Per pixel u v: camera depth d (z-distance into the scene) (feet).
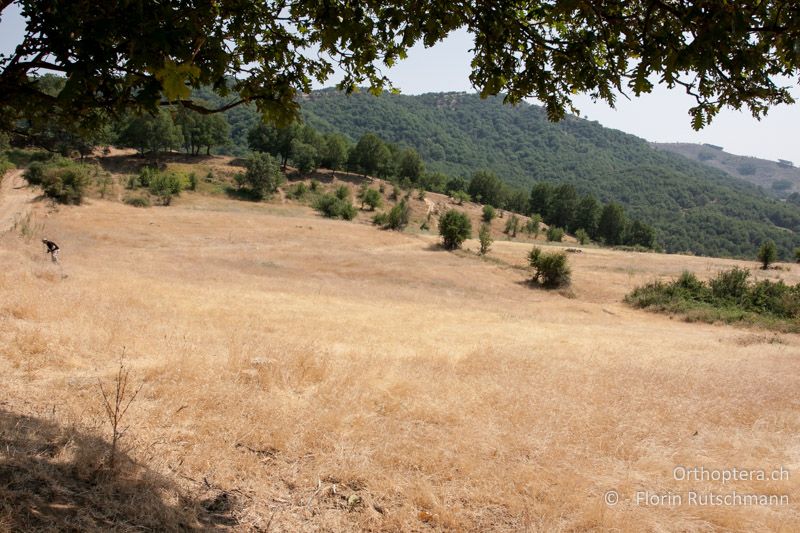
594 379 32.22
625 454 20.13
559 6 9.05
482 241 170.30
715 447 21.70
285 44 10.51
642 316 108.37
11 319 30.60
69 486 12.24
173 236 147.84
